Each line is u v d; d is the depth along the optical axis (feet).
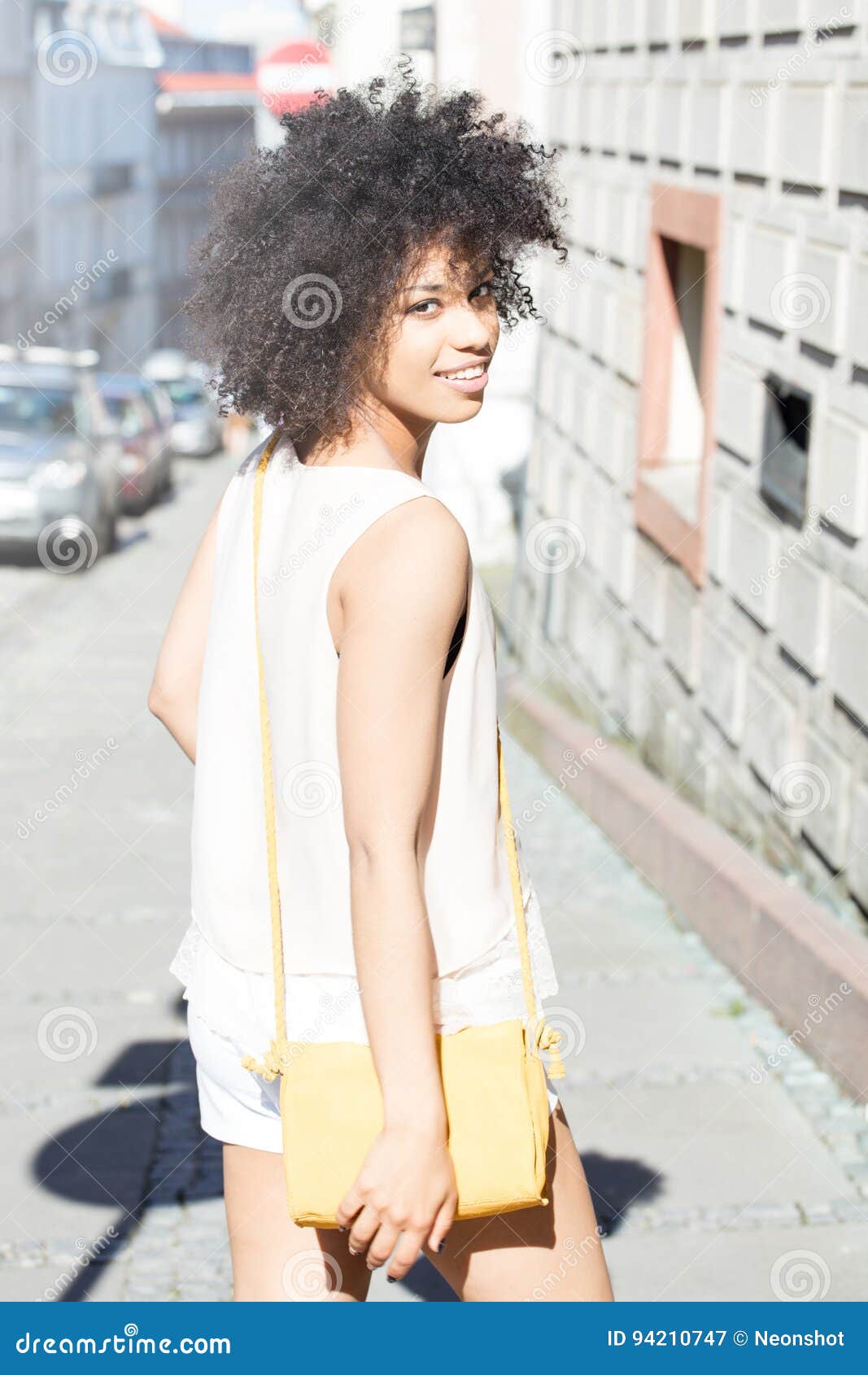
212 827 6.15
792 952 16.24
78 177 184.85
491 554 44.73
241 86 225.76
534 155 6.42
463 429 45.96
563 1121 6.13
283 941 5.93
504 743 32.94
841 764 16.31
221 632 6.27
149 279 210.59
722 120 20.99
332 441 6.05
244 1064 5.82
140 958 18.93
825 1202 12.79
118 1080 15.28
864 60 15.80
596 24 28.55
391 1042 5.35
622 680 26.63
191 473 112.06
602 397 28.35
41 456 61.36
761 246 19.22
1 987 17.89
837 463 16.48
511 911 5.99
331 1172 5.47
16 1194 12.97
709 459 21.40
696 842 19.90
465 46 45.85
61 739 33.04
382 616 5.43
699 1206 12.71
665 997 17.43
